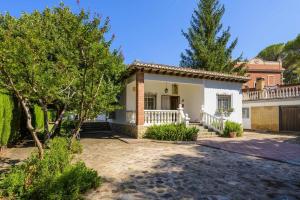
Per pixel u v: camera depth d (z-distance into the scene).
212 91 16.34
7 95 9.37
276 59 45.94
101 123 20.69
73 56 6.02
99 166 6.89
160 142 12.16
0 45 4.55
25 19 6.57
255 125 21.55
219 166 6.93
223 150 9.79
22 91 5.26
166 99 17.94
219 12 28.48
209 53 27.19
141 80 13.64
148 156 8.41
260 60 33.62
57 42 6.04
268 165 7.07
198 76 15.51
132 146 10.88
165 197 4.47
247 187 5.05
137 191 4.78
